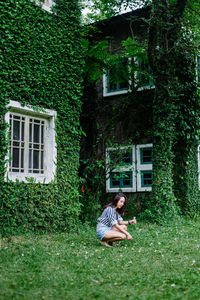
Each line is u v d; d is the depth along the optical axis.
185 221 10.12
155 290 3.84
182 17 10.27
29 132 8.05
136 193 12.34
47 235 7.57
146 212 9.69
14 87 7.50
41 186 7.86
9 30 7.48
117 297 3.61
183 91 11.39
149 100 12.29
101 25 13.56
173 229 8.66
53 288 3.89
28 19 7.92
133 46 11.78
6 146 7.15
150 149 12.35
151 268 4.75
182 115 11.41
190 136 11.59
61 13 8.80
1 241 6.49
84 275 4.41
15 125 7.75
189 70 11.54
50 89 8.38
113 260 5.22
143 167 12.34
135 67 12.16
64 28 8.89
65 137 8.65
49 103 8.28
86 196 10.44
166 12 9.81
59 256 5.47
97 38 13.59
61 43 8.77
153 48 9.99
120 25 13.48
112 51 13.58
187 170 11.65
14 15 7.59
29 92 7.83
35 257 5.34
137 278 4.28
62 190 8.38
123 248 6.23
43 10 8.31
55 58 8.57
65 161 8.55
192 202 11.73
